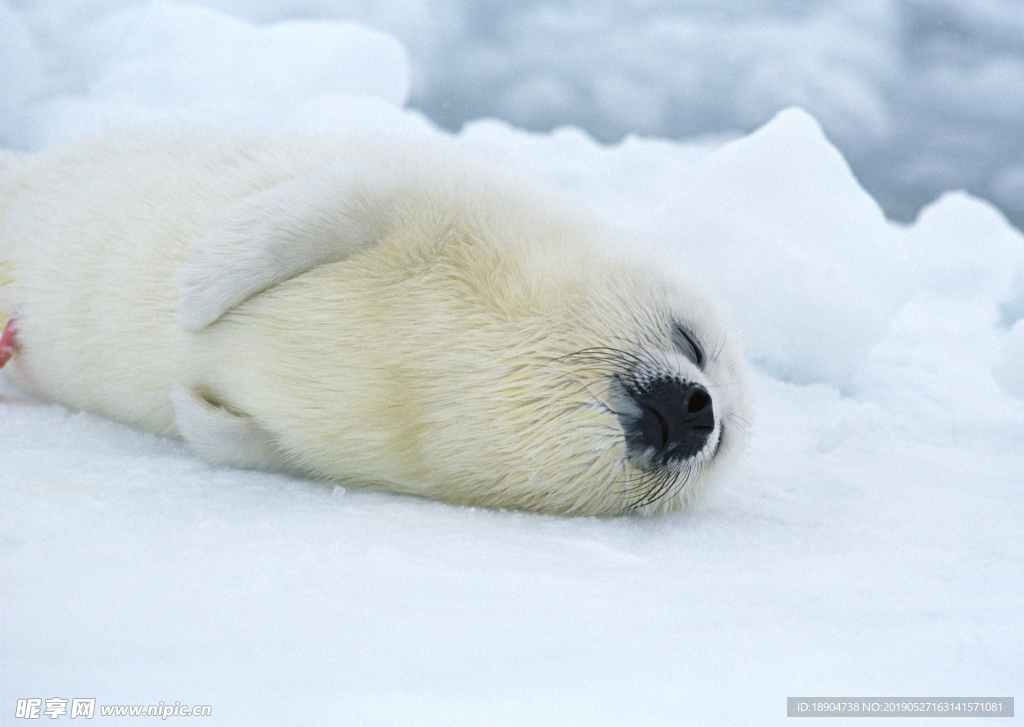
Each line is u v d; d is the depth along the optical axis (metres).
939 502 9.17
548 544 6.91
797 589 6.20
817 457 10.58
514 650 4.74
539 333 7.68
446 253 8.06
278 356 7.92
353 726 3.75
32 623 4.61
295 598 5.23
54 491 6.86
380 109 17.23
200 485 7.66
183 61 20.52
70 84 20.92
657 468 7.78
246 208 8.04
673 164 20.81
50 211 9.60
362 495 8.07
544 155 21.31
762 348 13.45
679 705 4.18
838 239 13.99
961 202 21.45
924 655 5.03
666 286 8.30
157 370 8.55
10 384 10.14
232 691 4.03
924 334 16.56
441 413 7.76
